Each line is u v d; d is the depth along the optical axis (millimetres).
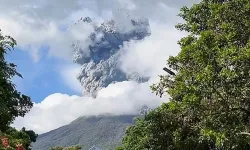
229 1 23016
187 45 23641
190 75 22078
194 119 25469
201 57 20656
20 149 22406
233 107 20656
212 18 23484
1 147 20891
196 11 26125
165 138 29484
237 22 21812
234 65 19578
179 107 24188
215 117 21141
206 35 21234
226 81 19531
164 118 28719
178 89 21750
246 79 19438
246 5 21641
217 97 20781
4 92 34938
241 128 20234
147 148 31375
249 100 20469
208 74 19609
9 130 35531
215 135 19891
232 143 20234
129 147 36500
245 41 21516
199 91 20266
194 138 27125
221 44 21828
